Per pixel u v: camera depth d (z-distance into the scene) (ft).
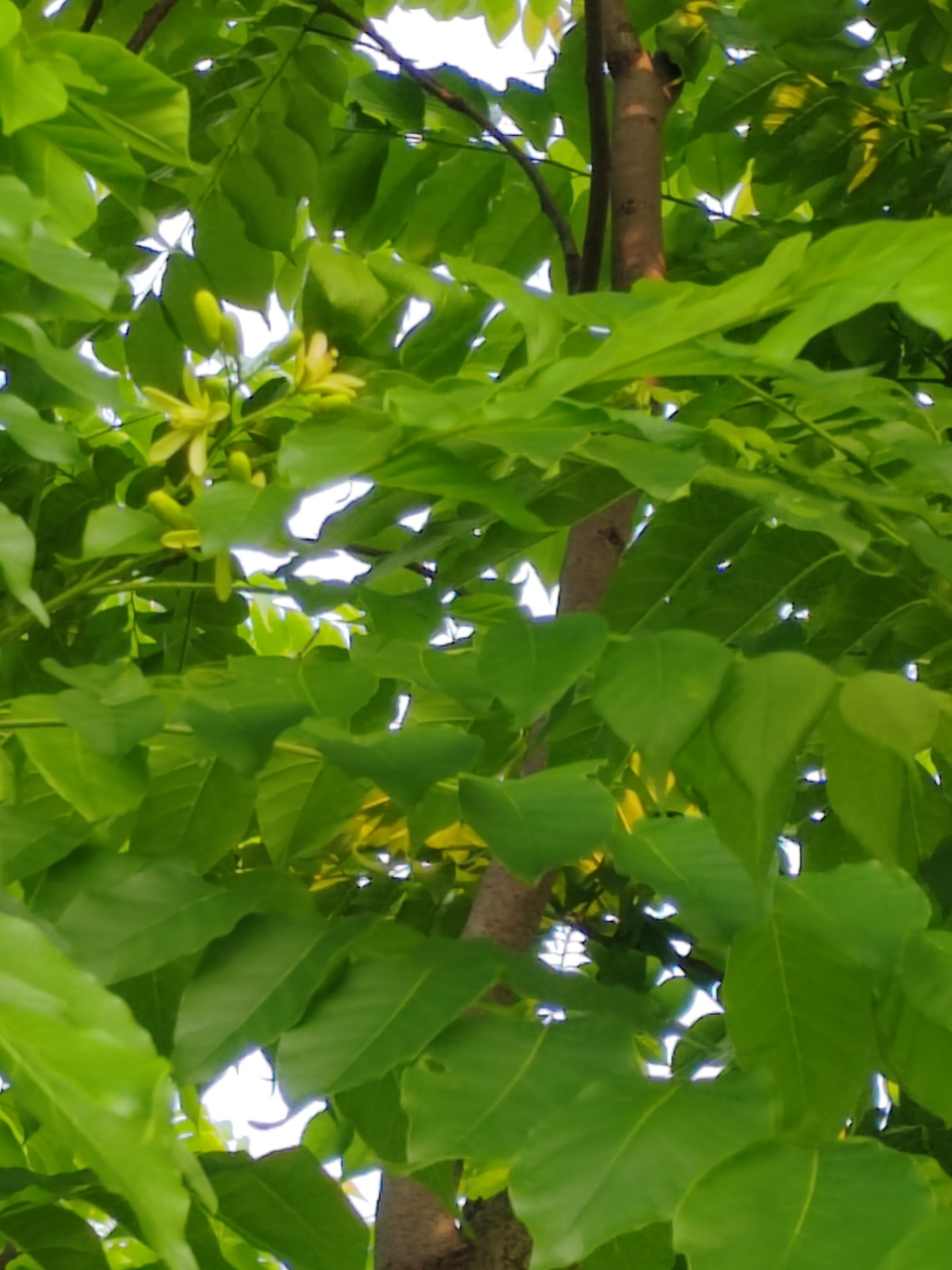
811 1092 1.95
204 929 1.92
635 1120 1.67
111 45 2.09
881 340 3.77
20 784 2.36
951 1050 1.92
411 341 3.14
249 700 1.99
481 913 2.70
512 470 2.48
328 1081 1.77
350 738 1.96
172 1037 2.27
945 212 3.88
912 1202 1.57
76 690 1.95
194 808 2.42
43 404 2.31
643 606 2.57
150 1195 1.58
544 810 1.89
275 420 2.69
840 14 4.01
